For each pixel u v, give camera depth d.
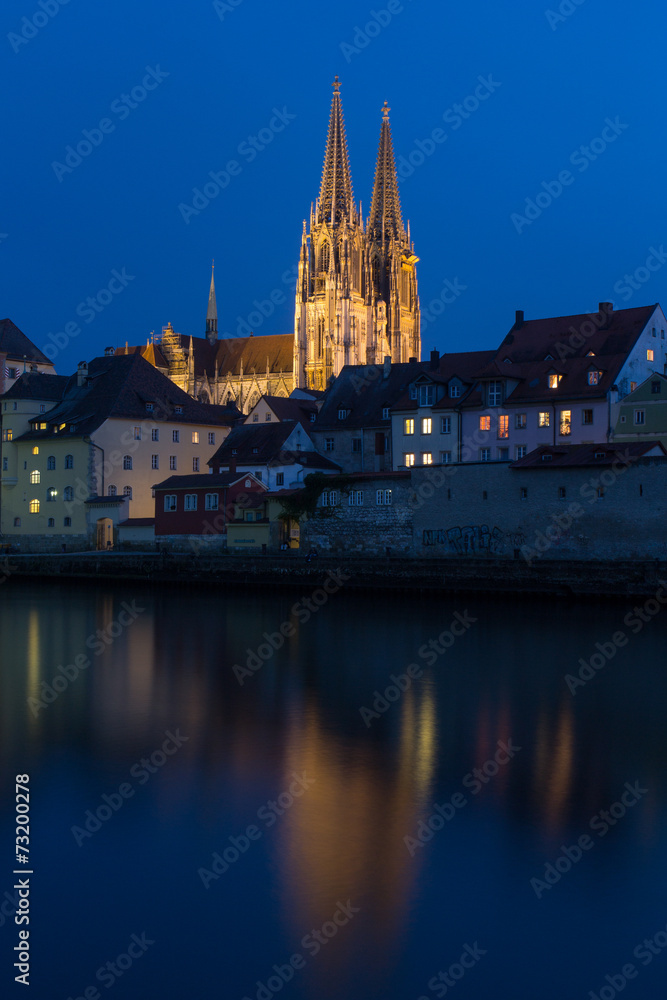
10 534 122.69
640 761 30.48
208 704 39.38
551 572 72.31
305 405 138.75
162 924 20.12
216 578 90.81
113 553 103.50
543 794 27.31
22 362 149.12
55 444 118.75
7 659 51.19
